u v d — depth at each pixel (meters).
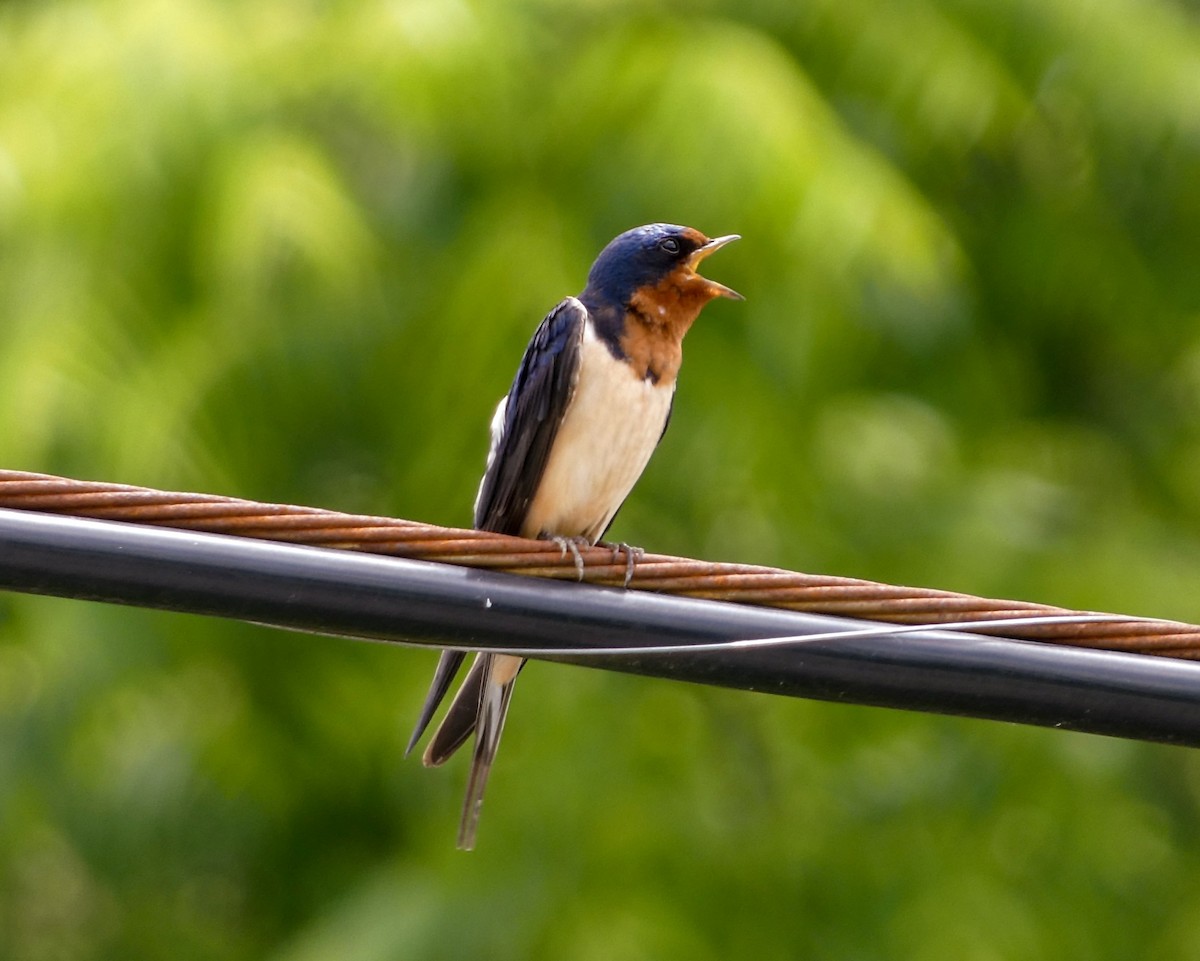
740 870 13.47
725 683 6.84
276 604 6.62
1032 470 15.73
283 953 13.88
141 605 6.55
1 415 12.26
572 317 9.00
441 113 13.82
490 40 13.80
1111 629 6.85
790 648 6.79
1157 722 6.79
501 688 8.36
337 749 14.29
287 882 14.97
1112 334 17.02
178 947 15.77
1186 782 15.70
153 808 14.31
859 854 13.80
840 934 13.50
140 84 13.27
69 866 16.27
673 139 13.39
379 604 6.68
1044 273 16.64
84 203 13.09
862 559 14.36
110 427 12.57
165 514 6.60
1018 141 16.70
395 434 14.29
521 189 14.20
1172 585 14.09
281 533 6.70
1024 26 15.89
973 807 14.13
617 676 13.86
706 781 13.72
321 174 12.94
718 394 14.10
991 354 16.44
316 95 13.78
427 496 14.05
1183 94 15.77
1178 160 16.03
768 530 14.38
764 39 14.63
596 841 13.10
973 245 16.47
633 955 12.37
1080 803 14.13
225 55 13.55
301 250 13.02
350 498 14.41
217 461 13.38
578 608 6.79
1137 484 16.78
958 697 6.80
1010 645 6.81
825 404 14.78
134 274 13.24
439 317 13.95
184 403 12.92
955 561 14.13
